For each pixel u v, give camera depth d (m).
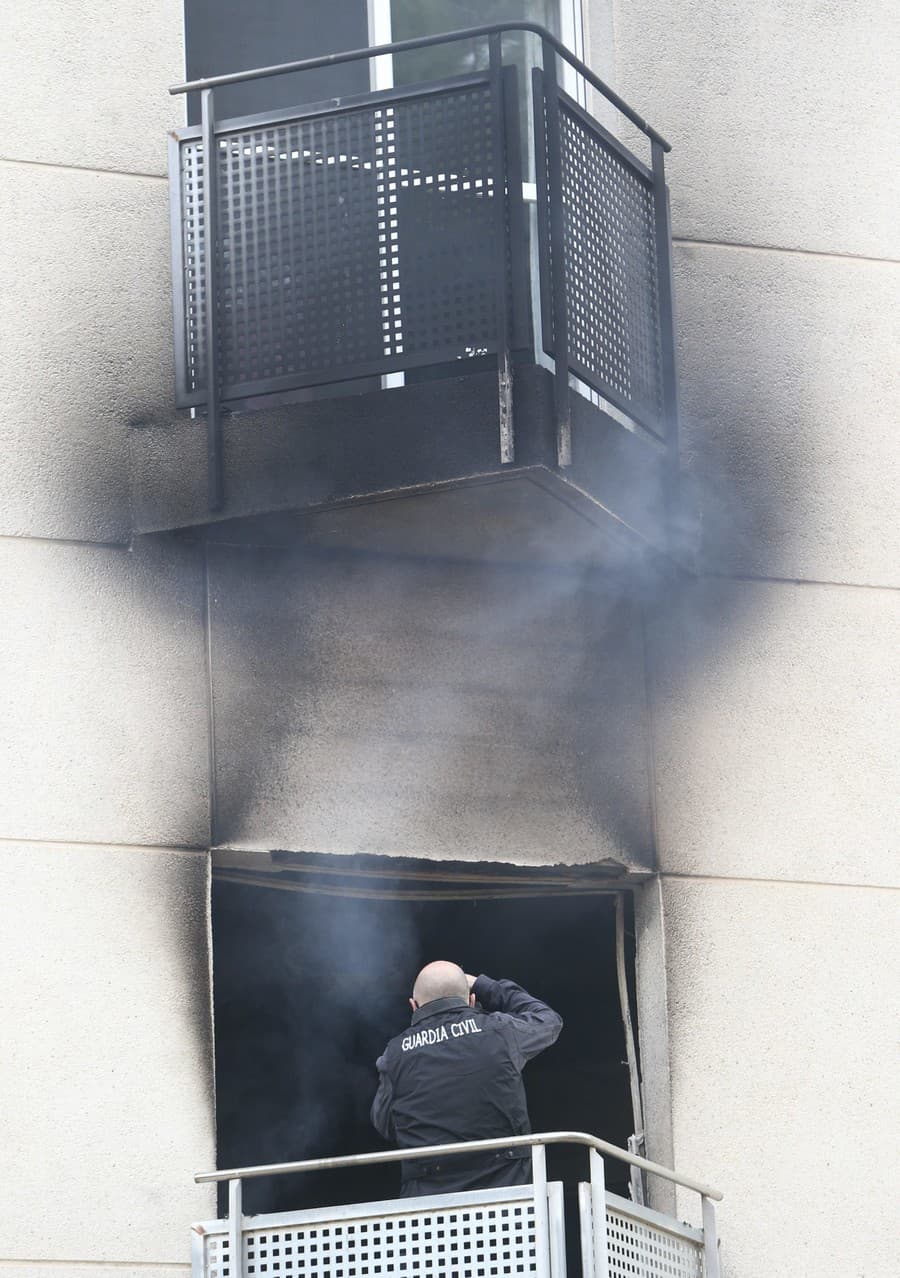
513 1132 19.66
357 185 22.27
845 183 25.92
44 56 23.84
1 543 22.03
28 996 20.56
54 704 21.59
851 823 23.48
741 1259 21.56
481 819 22.34
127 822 21.36
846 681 24.02
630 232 23.30
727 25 26.20
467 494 21.42
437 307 21.67
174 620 22.17
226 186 22.56
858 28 26.66
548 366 25.06
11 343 22.80
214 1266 18.91
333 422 21.67
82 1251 19.86
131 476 22.33
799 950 22.88
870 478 24.89
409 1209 18.94
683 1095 22.05
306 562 22.73
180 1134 20.48
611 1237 19.05
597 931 27.70
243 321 22.19
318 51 25.86
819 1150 22.19
